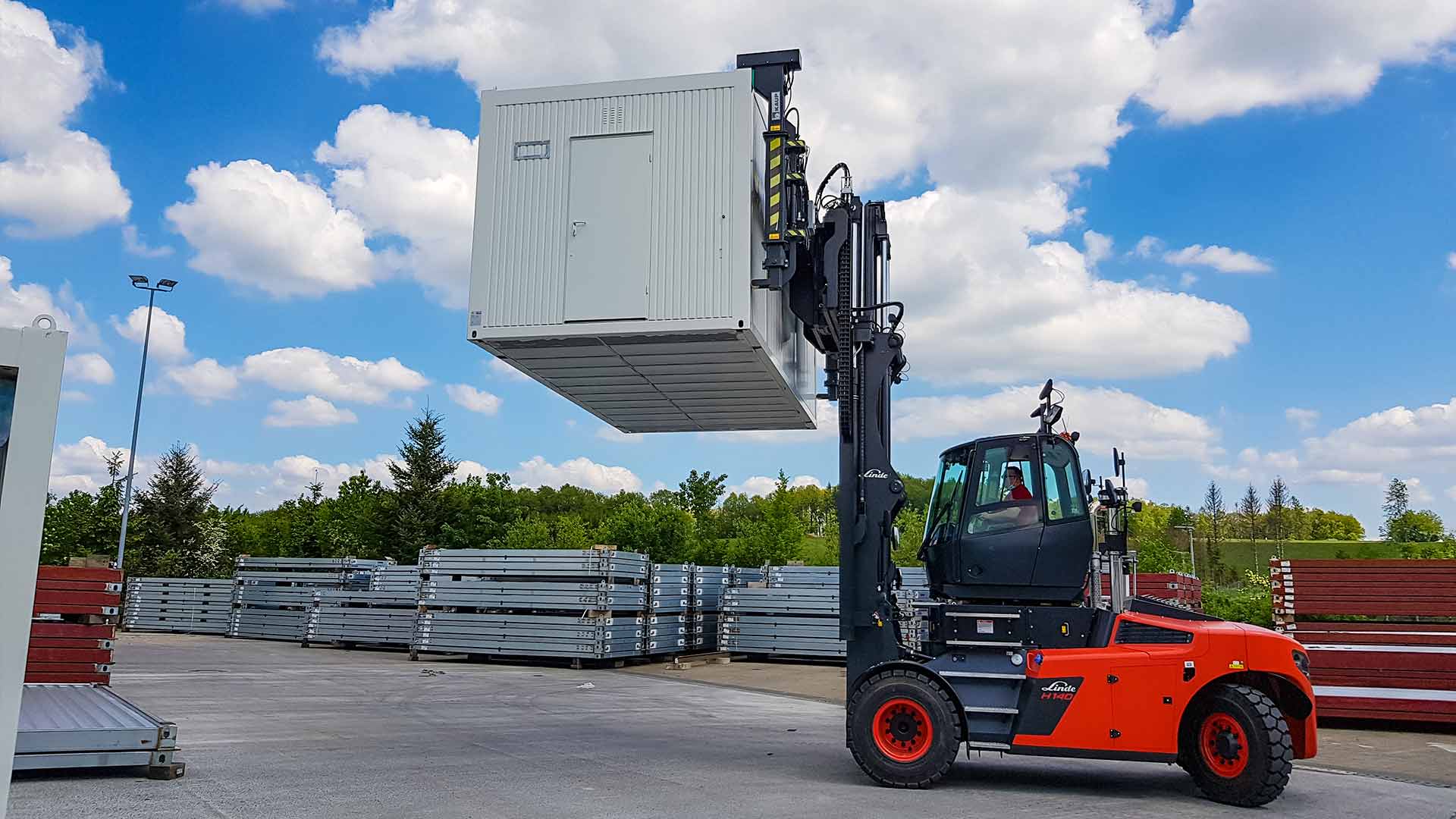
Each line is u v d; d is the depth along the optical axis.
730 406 12.05
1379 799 8.26
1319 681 12.95
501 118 9.38
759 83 9.36
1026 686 8.38
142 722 7.77
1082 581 8.76
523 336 9.02
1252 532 92.00
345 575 27.28
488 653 21.28
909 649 9.34
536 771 8.49
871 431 9.59
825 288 9.91
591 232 9.04
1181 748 8.26
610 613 20.36
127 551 43.00
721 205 8.81
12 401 2.65
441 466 45.62
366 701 13.92
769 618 22.19
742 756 9.79
